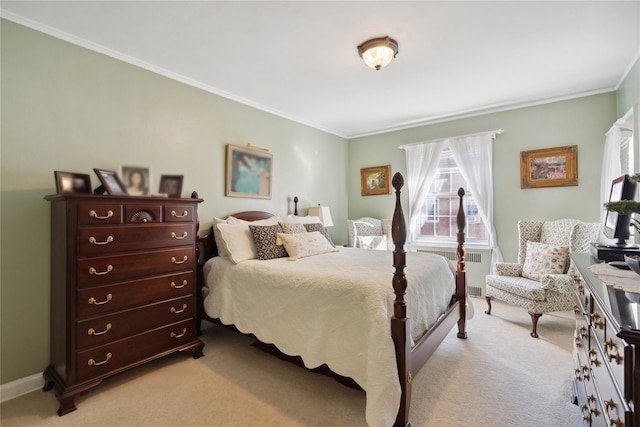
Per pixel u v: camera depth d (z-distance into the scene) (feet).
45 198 6.40
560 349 8.01
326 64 8.63
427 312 6.55
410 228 14.44
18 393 6.24
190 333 7.70
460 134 13.33
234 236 8.77
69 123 7.07
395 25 6.77
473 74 9.29
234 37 7.25
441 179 14.25
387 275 6.21
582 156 10.80
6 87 6.23
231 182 10.65
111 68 7.80
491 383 6.46
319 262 7.98
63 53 7.00
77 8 6.13
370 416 4.60
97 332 6.08
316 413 5.56
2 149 6.18
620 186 5.82
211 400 5.98
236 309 7.75
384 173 15.46
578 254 6.27
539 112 11.57
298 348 6.23
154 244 7.02
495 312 10.98
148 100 8.53
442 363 7.32
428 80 9.73
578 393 5.46
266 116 12.15
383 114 13.09
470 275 12.89
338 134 16.11
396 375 4.83
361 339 5.28
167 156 8.93
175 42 7.45
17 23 6.36
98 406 5.80
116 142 7.86
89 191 6.88
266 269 7.28
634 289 3.54
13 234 6.30
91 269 6.01
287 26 6.81
